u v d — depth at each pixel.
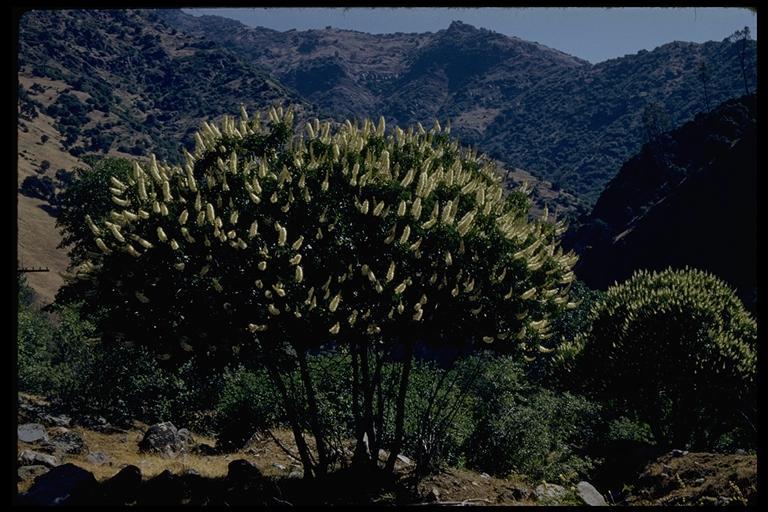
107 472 9.48
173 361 8.55
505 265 8.63
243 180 8.38
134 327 8.30
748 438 18.83
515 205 10.25
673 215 64.31
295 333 8.34
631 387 19.22
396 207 8.49
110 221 8.52
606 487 12.74
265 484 8.91
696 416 19.19
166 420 16.50
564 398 19.36
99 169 31.62
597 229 77.69
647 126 141.62
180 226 7.95
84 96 180.75
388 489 9.02
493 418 13.22
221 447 13.24
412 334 8.96
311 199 8.32
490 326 8.80
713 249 59.06
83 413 14.88
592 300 32.75
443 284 8.29
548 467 12.29
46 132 144.88
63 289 17.83
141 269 8.02
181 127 196.75
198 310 8.07
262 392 14.04
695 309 18.44
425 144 9.81
